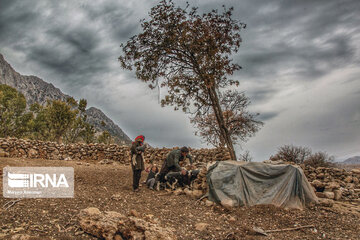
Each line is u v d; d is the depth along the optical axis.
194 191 6.84
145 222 3.82
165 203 5.95
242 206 5.81
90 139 34.16
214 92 11.34
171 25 10.79
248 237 4.28
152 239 3.49
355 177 13.09
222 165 6.55
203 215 5.31
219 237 4.22
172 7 10.91
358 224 5.26
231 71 10.84
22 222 4.02
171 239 3.56
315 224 5.09
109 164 16.47
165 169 7.70
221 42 10.78
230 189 6.00
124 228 3.79
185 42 10.82
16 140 16.36
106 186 7.49
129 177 9.55
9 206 4.63
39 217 4.30
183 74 12.34
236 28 11.15
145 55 11.33
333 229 4.90
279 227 4.88
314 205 6.17
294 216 5.47
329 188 7.92
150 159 16.98
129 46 11.39
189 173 7.64
